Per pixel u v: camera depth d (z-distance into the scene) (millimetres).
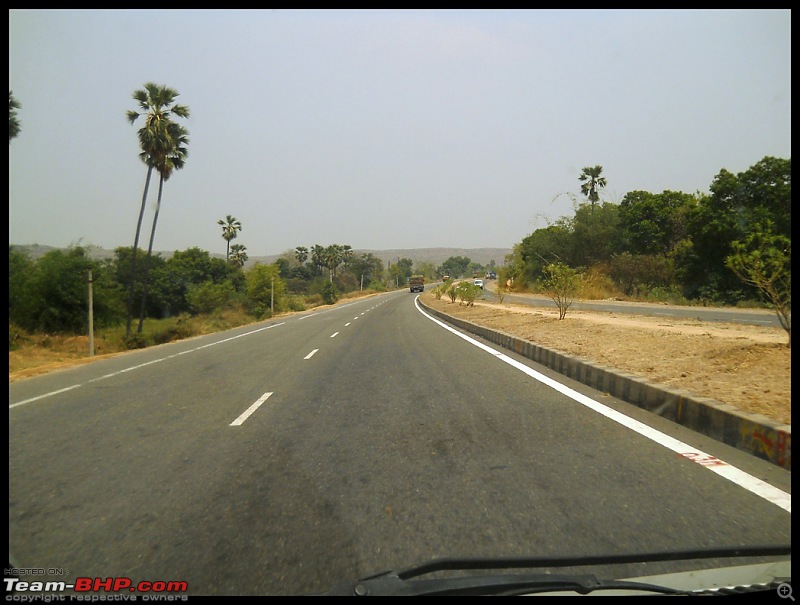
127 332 36438
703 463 6164
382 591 3547
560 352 12875
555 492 5473
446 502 5324
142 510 5395
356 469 6375
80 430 8797
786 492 5328
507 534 4602
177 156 38188
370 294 122188
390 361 15664
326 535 4699
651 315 26703
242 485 5992
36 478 6453
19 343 30391
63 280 37469
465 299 43031
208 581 4016
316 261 133875
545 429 7734
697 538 4434
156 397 11469
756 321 22781
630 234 55688
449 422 8352
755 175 36844
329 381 12625
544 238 63156
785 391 8023
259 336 27656
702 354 11547
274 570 4145
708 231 37406
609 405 9086
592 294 46344
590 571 3980
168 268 61500
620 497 5301
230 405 10297
